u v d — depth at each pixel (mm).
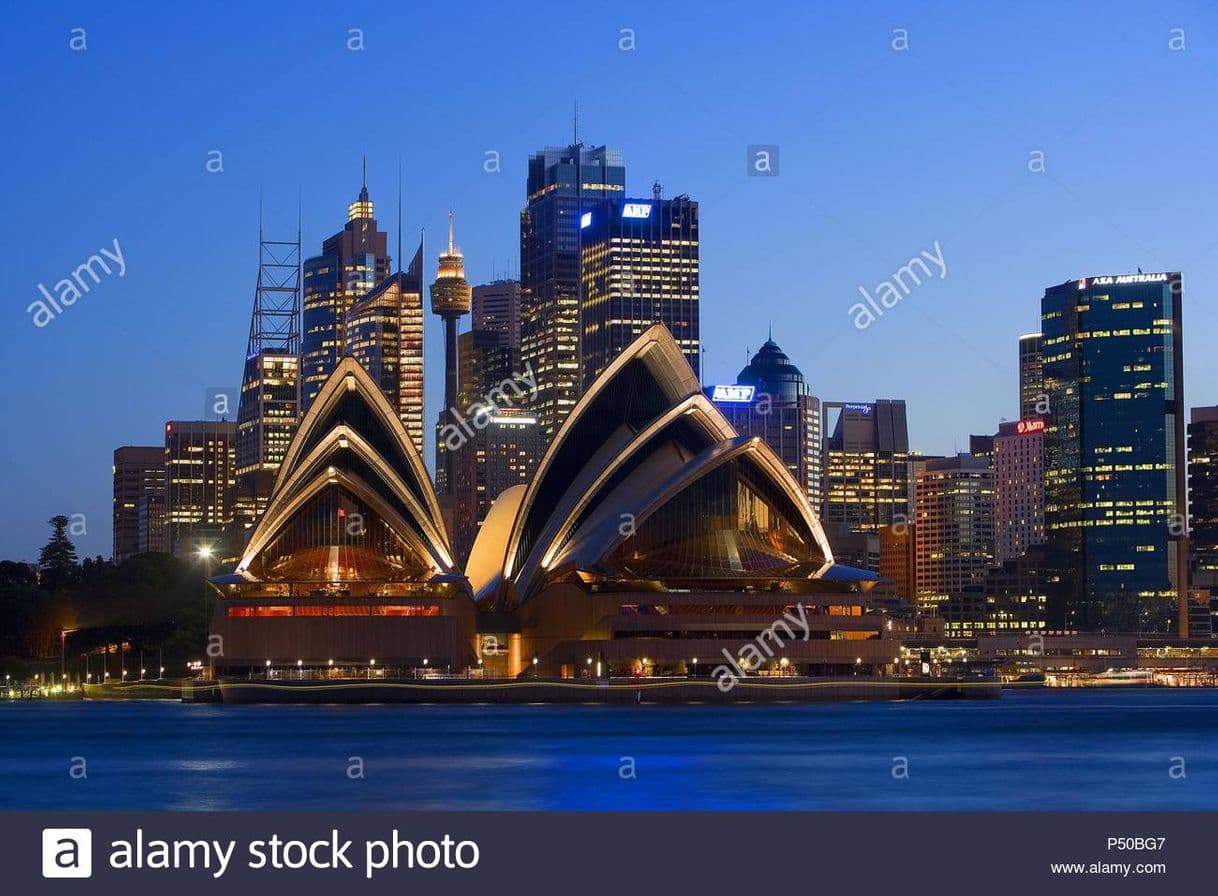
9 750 154625
